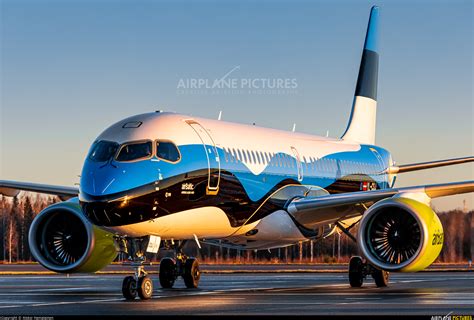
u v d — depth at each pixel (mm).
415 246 31688
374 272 36125
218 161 31109
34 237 31422
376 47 48500
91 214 27625
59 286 36594
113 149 28641
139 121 29891
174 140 29719
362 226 31734
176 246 34688
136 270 28969
